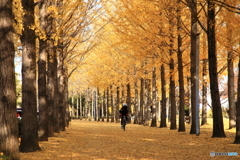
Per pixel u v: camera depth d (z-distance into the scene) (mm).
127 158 9125
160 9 18641
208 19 15141
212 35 15156
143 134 18375
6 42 7691
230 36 16406
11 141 7688
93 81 43438
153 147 11898
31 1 10867
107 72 38250
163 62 22344
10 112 7711
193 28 16984
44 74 14156
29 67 10891
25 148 10703
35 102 10984
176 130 22078
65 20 16797
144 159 8930
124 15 20328
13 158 7629
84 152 10547
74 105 81312
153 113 29141
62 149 11383
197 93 16609
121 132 20391
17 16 10320
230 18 15039
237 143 12219
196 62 16734
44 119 14211
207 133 17953
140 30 21359
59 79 22500
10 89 7730
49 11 13703
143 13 19078
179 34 19953
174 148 11523
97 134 18828
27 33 10820
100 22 27266
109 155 9797
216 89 15133
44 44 14016
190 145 12398
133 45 21047
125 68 33188
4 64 7680
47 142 13719
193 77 18172
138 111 41250
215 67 15117
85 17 18031
